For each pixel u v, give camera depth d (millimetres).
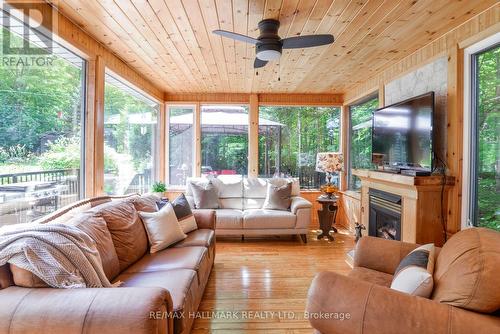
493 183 2279
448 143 2629
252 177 4961
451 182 2521
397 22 2447
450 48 2615
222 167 5367
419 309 1099
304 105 5289
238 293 2570
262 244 4070
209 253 2676
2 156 1926
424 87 2990
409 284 1318
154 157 5027
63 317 1075
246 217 4133
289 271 3086
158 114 5156
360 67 3703
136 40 2850
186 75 4109
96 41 2854
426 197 2545
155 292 1189
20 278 1230
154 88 4699
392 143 3182
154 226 2471
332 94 5277
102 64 2963
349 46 2986
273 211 4285
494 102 2279
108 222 2092
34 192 2201
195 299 1944
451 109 2596
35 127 2221
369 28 2559
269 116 5355
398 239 2861
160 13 2301
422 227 2545
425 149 2611
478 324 1028
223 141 5359
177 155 5328
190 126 5332
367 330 1138
